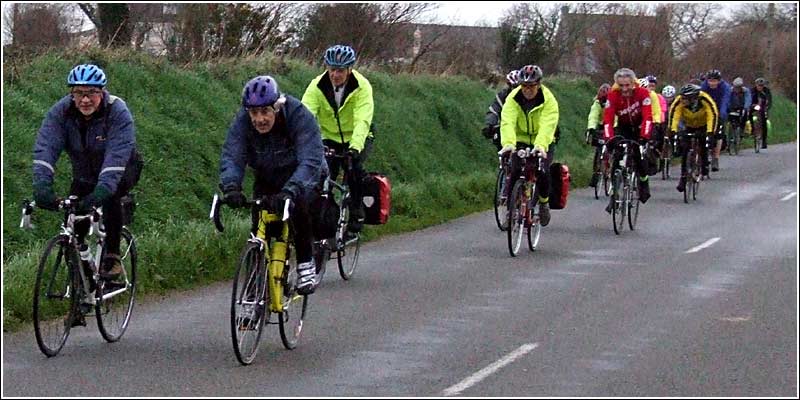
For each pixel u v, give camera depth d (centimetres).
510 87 2188
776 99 6569
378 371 1062
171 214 1967
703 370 1075
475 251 1880
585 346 1173
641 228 2200
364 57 3881
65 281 1091
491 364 1094
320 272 1380
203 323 1268
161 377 1024
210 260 1590
